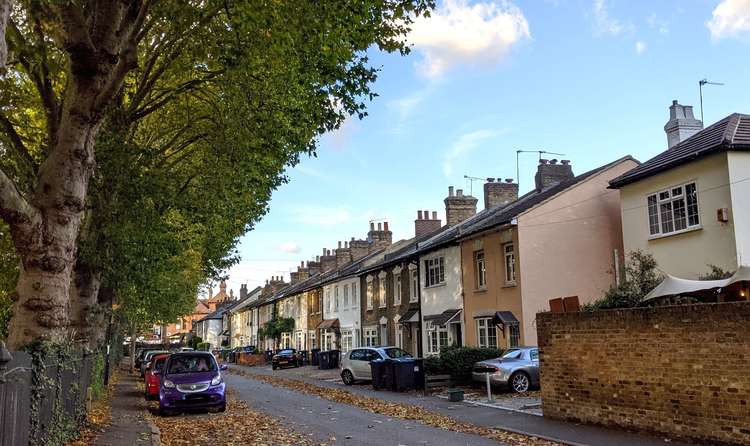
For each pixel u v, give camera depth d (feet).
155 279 63.26
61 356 29.09
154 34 45.88
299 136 48.70
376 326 117.29
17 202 28.22
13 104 44.42
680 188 61.26
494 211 95.96
